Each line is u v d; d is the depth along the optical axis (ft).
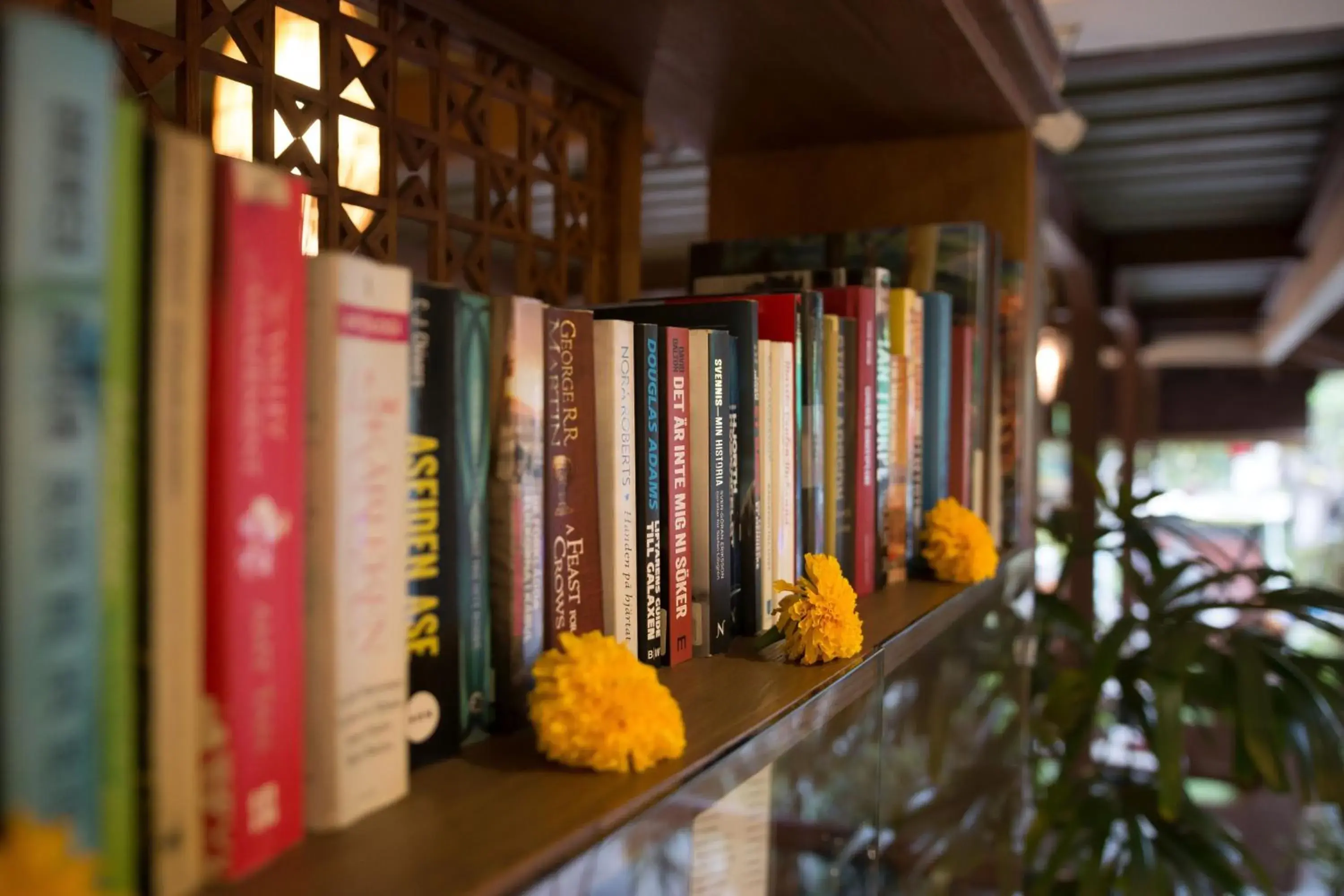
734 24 2.85
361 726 1.28
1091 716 4.50
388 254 2.51
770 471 2.37
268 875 1.12
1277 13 6.40
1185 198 12.30
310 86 2.31
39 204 0.81
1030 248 4.00
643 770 1.49
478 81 2.85
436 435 1.47
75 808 0.88
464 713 1.55
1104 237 14.88
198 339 1.02
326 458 1.20
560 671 1.48
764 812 1.94
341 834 1.24
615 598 1.87
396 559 1.33
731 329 2.27
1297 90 8.49
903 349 3.06
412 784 1.42
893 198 4.19
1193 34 6.75
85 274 0.86
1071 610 4.92
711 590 2.17
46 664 0.85
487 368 1.57
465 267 2.85
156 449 0.98
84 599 0.88
